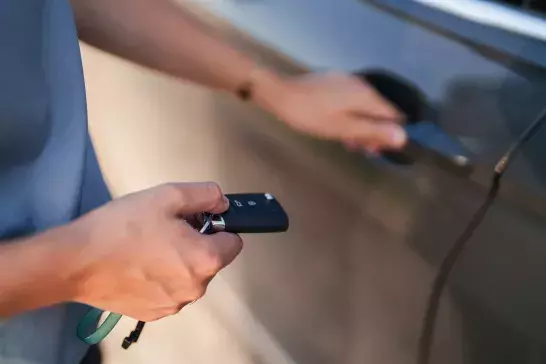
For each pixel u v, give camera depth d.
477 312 0.51
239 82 0.69
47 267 0.49
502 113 0.57
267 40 0.69
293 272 0.70
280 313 0.75
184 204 0.53
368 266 0.60
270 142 0.69
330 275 0.65
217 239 0.53
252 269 0.78
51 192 0.60
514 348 0.49
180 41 0.71
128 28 0.71
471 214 0.51
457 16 0.70
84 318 0.67
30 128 0.59
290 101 0.64
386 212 0.57
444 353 0.55
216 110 0.77
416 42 0.68
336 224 0.62
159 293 0.52
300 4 0.75
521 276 0.48
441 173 0.53
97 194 0.73
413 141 0.55
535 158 0.51
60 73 0.59
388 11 0.73
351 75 0.64
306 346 0.72
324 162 0.62
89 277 0.50
